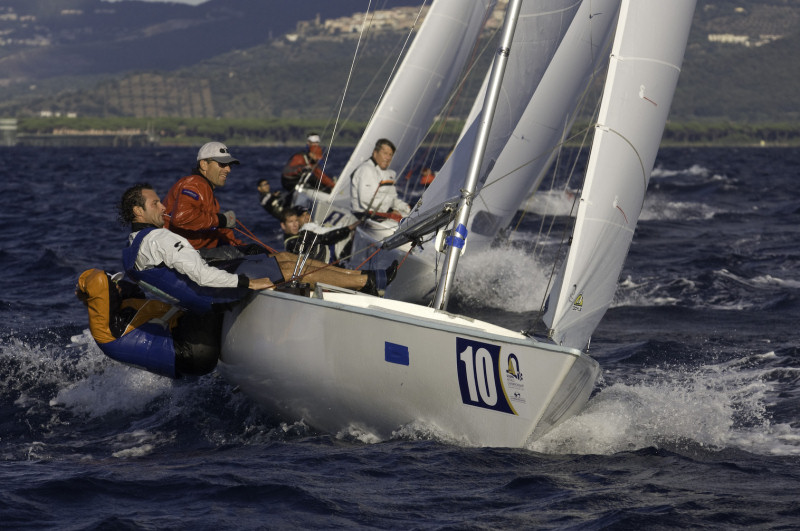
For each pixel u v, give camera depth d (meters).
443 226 11.19
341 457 9.29
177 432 10.41
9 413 11.11
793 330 15.80
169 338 10.40
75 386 12.13
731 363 13.53
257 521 7.60
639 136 9.98
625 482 8.55
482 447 9.48
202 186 11.05
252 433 10.37
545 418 9.17
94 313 10.25
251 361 10.33
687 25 10.23
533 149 17.17
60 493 8.23
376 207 18.72
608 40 16.83
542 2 14.55
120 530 7.39
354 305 9.88
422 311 10.38
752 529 7.42
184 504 8.00
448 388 9.32
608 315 17.52
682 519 7.62
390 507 7.92
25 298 19.12
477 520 7.61
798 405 11.21
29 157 136.50
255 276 10.53
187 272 9.77
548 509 7.87
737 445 9.79
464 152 14.21
